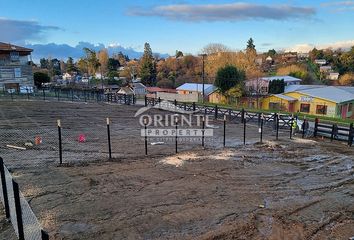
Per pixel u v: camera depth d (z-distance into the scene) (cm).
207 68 8575
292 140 1964
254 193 1016
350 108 4181
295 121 2192
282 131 2298
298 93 4266
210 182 1103
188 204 905
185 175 1171
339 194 1030
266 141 1908
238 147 1709
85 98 4244
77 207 862
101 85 7950
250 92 4762
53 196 932
